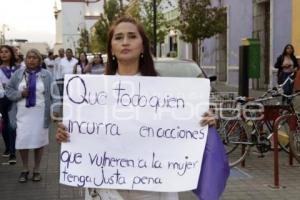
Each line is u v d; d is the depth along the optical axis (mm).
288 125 8250
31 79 7309
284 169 8109
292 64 14219
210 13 22891
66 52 18266
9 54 9031
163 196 3258
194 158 3227
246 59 12992
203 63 33906
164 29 34781
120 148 3250
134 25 3248
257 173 7840
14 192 6973
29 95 7297
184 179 3217
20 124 7332
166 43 43125
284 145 8508
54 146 10461
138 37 3242
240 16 25969
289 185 7121
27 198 6652
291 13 19562
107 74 3383
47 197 6668
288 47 14305
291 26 19594
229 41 27656
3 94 8617
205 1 22906
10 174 8070
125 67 3289
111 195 3256
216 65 30797
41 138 7418
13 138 8719
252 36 24328
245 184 7188
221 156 3234
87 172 3250
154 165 3240
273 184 7160
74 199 6566
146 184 3229
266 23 23328
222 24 23281
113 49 3258
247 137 8305
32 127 7336
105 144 3254
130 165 3244
